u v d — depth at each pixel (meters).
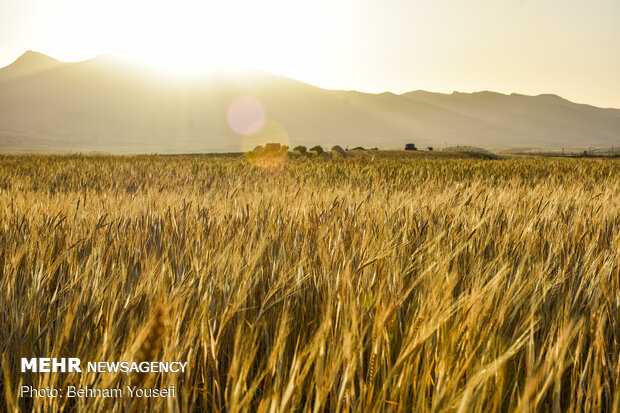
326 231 2.71
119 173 13.29
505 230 2.93
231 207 3.88
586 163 16.77
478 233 2.85
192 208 3.70
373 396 1.43
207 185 9.49
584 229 3.04
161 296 1.55
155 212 3.51
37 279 2.01
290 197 4.45
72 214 3.45
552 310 1.98
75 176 11.87
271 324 1.92
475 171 12.71
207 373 1.56
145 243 2.54
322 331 1.32
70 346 1.65
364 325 1.60
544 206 3.79
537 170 13.30
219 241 2.64
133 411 1.19
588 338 1.76
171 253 2.43
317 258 2.41
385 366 1.55
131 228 2.97
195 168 14.23
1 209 3.60
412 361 1.46
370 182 9.03
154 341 1.16
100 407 1.25
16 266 2.19
